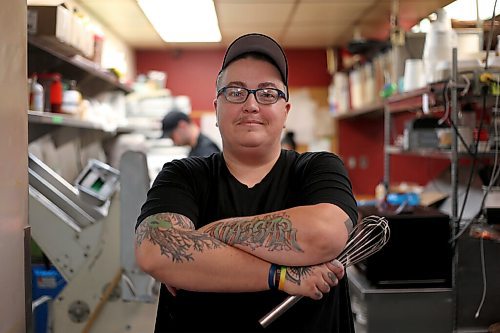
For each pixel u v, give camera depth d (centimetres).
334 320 108
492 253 203
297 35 452
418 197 249
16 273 109
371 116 514
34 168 180
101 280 169
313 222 95
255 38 107
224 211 108
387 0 318
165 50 514
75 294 170
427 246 206
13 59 108
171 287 107
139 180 164
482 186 216
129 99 433
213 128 520
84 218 174
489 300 203
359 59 428
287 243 95
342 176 106
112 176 223
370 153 530
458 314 204
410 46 314
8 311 106
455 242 203
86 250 169
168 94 446
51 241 169
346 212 99
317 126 529
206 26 366
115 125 337
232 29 421
